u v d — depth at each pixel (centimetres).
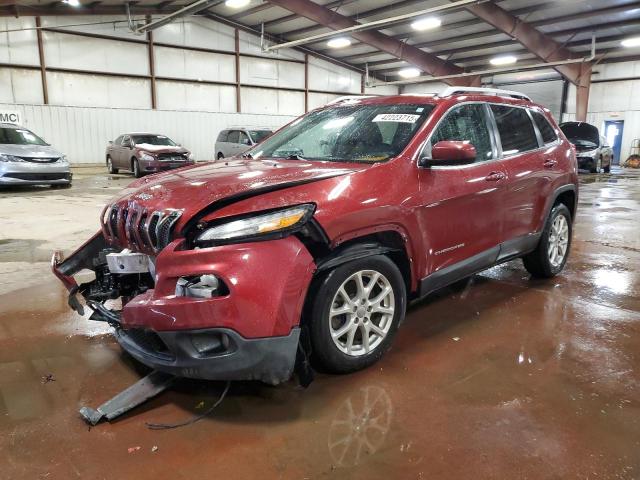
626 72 2266
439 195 292
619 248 573
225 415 228
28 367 277
